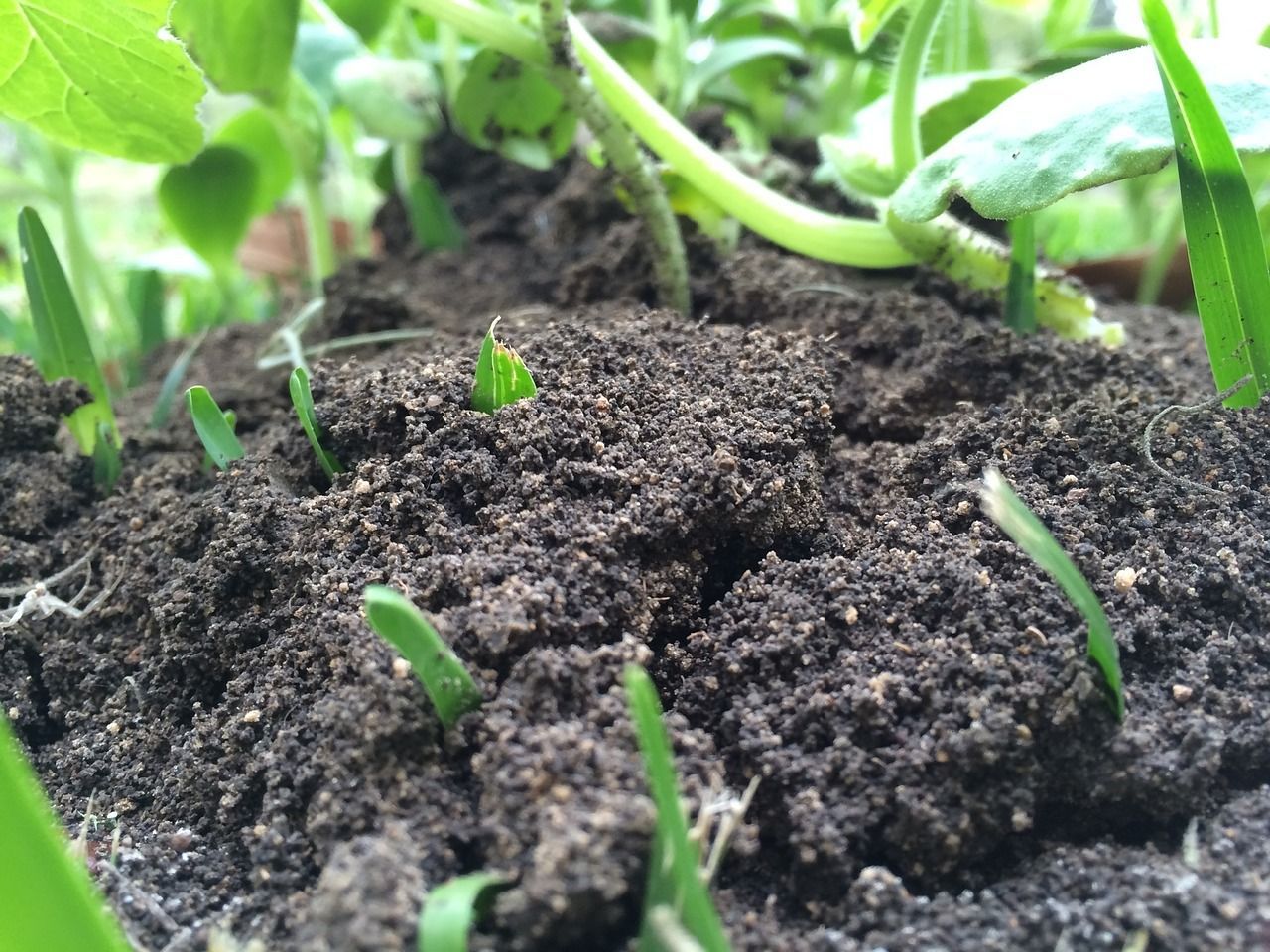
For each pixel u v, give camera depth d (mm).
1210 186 113
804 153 237
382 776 96
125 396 206
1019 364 147
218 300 281
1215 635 107
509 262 224
